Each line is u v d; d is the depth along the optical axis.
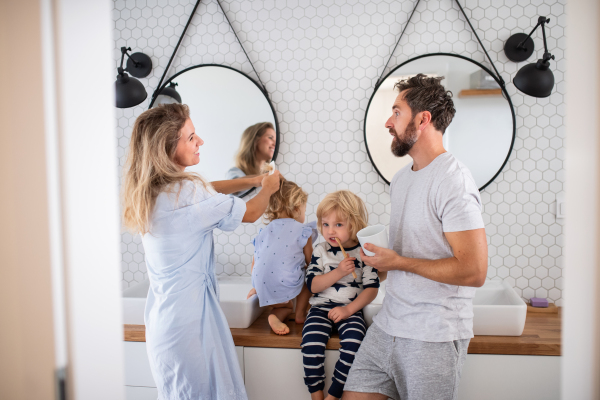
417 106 1.12
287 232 1.49
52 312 0.48
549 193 1.67
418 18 1.68
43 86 0.46
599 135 0.46
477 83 1.64
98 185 0.54
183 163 1.24
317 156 1.77
